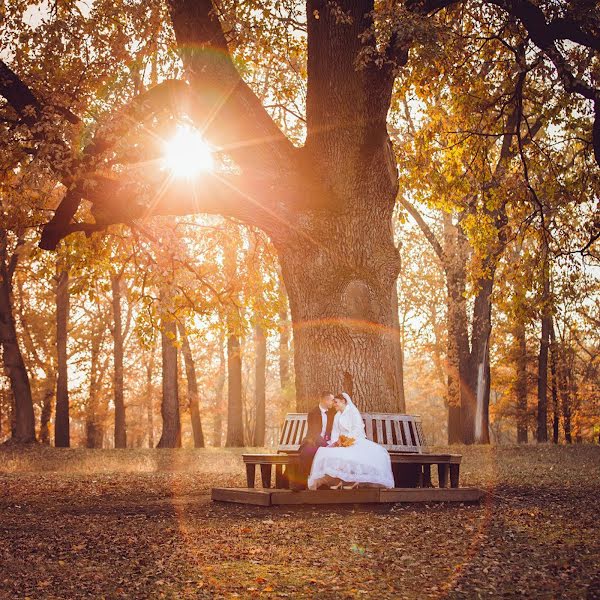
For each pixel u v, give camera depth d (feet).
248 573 23.29
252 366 212.64
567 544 26.04
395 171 44.04
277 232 42.73
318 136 42.83
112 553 26.37
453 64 54.44
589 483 46.39
